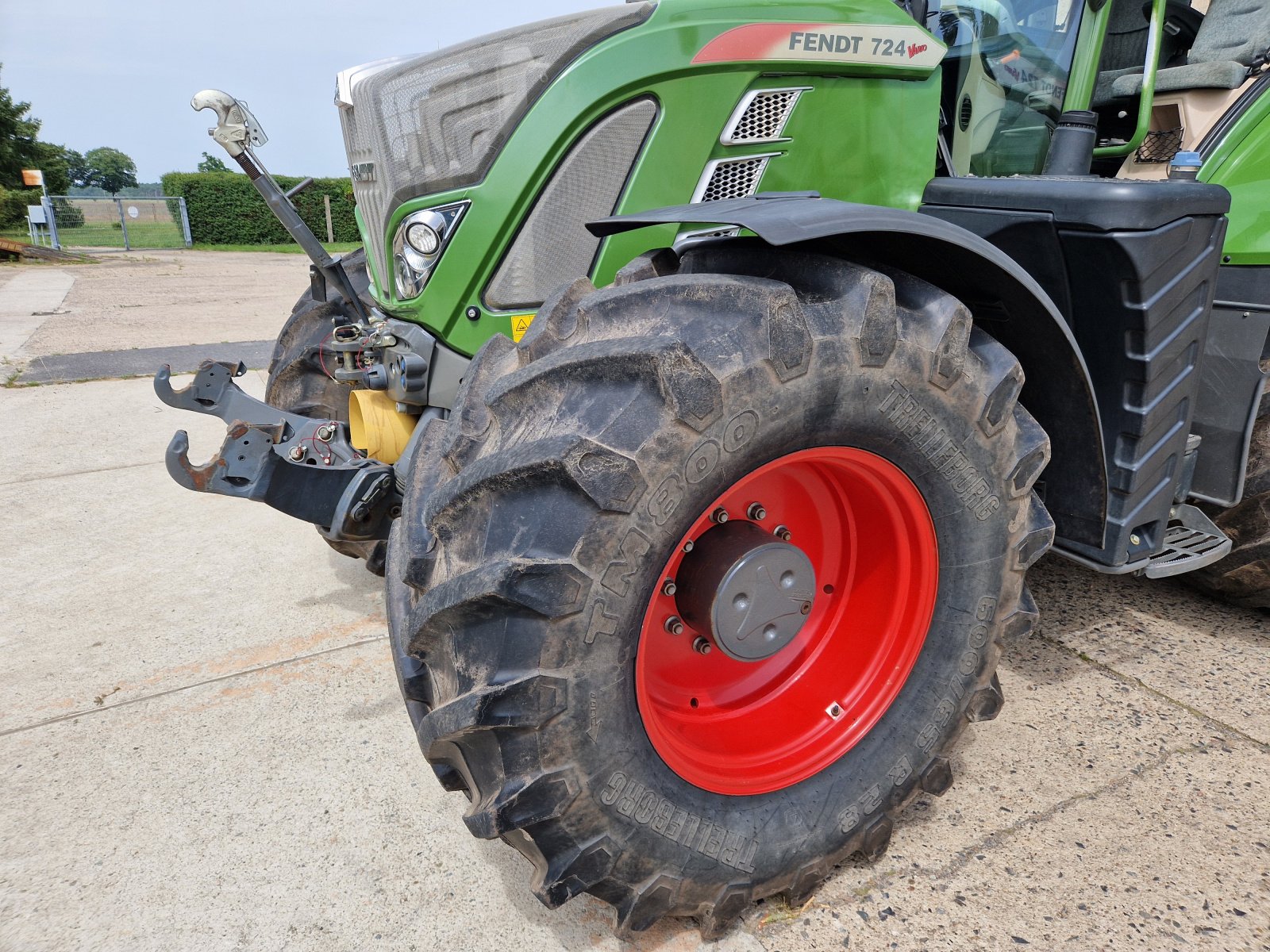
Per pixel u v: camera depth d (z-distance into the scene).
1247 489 2.41
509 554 1.22
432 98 1.89
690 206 1.54
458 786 1.51
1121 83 2.63
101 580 3.12
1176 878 1.70
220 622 2.81
